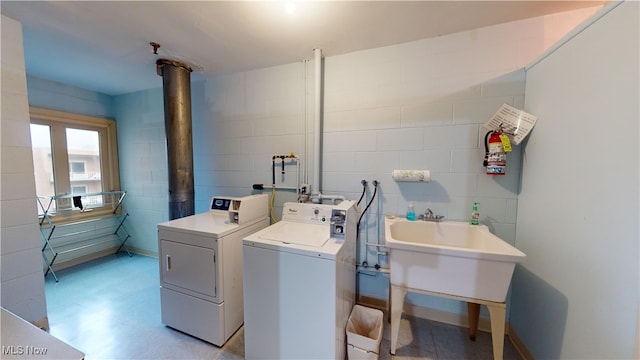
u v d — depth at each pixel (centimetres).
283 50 204
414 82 191
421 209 195
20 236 168
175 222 189
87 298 225
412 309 204
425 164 192
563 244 128
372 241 210
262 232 163
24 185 169
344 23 166
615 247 99
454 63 181
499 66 170
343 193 216
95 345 167
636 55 91
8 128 161
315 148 212
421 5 147
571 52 124
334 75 213
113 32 176
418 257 142
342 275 144
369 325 170
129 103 318
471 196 183
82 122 299
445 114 185
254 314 150
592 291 110
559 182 131
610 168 102
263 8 150
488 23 167
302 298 138
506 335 180
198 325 171
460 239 176
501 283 128
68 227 294
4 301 162
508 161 173
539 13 157
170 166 223
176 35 180
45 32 176
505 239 177
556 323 131
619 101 98
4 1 141
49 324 187
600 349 105
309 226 176
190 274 170
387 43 193
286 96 232
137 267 292
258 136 245
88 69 244
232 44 194
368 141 206
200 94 266
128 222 337
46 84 272
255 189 251
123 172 332
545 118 144
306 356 139
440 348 168
